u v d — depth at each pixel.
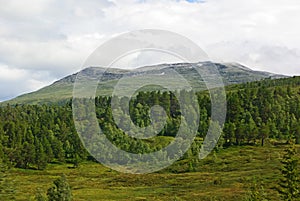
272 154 119.19
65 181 66.31
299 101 174.25
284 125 149.88
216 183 87.50
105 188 91.88
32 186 94.62
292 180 53.50
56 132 158.25
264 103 165.00
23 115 189.88
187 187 87.00
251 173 95.12
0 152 124.81
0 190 76.88
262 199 55.75
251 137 138.25
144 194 82.38
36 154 130.00
